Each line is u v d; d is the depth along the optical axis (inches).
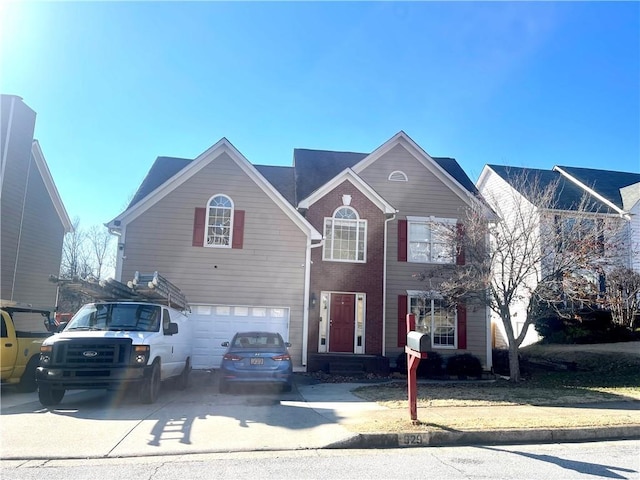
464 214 735.7
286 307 631.8
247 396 437.1
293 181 808.9
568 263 532.1
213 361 613.0
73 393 438.0
